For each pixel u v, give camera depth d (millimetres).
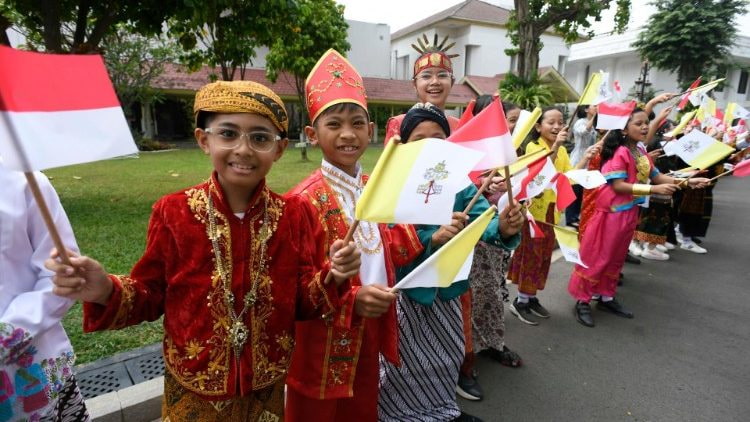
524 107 7254
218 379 1228
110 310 1077
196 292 1201
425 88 2836
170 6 5113
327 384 1572
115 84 15688
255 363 1266
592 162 3523
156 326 2889
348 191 1669
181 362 1226
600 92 2697
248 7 5598
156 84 17703
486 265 2596
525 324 3436
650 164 3742
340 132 1594
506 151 1275
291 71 12609
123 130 925
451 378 2070
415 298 1858
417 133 1834
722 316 3641
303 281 1383
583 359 2943
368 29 24516
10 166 799
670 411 2426
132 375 2361
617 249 3430
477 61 24016
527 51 7898
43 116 827
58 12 4965
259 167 1194
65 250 951
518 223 1765
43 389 1275
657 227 4918
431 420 2008
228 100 1142
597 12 7836
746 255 5324
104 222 5211
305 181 1721
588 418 2359
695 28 15930
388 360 1758
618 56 21766
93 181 8445
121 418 2102
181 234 1191
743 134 4738
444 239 1757
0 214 1156
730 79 20172
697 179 3248
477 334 2715
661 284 4367
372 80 22344
